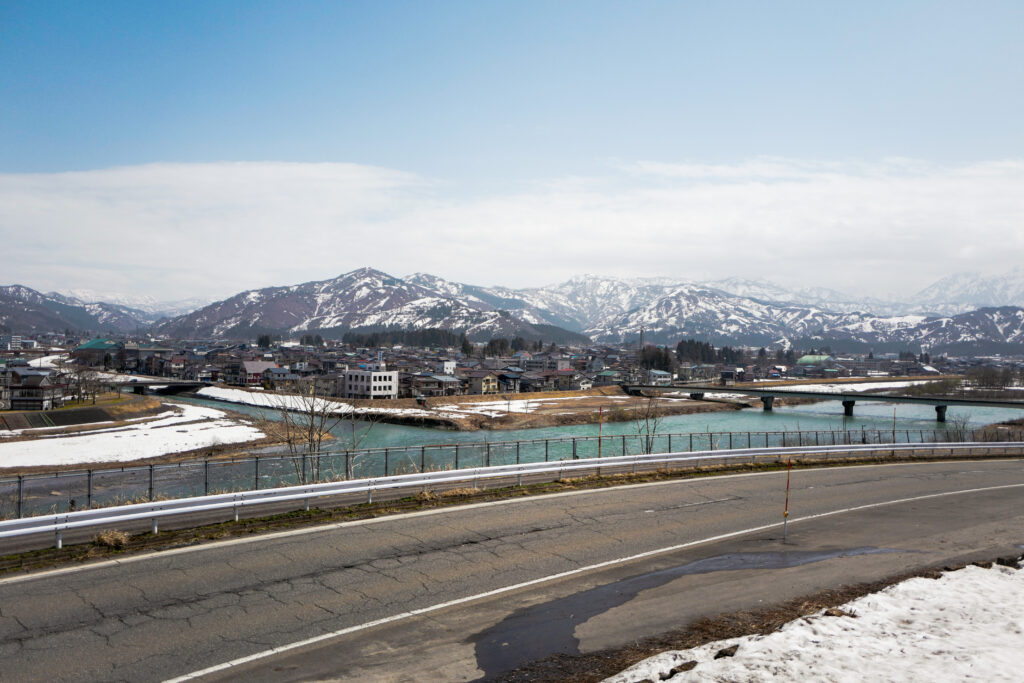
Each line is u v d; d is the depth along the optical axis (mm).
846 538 19719
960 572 16047
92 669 10453
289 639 11820
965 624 12461
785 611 13578
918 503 25406
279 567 15477
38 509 34125
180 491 43125
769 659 10508
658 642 12031
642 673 10297
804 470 33344
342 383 142000
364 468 52625
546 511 21781
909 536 20141
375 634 12164
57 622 12125
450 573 15523
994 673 9984
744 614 13414
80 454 68312
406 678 10547
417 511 21188
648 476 28891
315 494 20359
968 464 38219
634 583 15258
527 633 12375
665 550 17922
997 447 44375
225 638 11734
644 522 20891
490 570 15820
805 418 123125
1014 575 16031
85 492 45625
